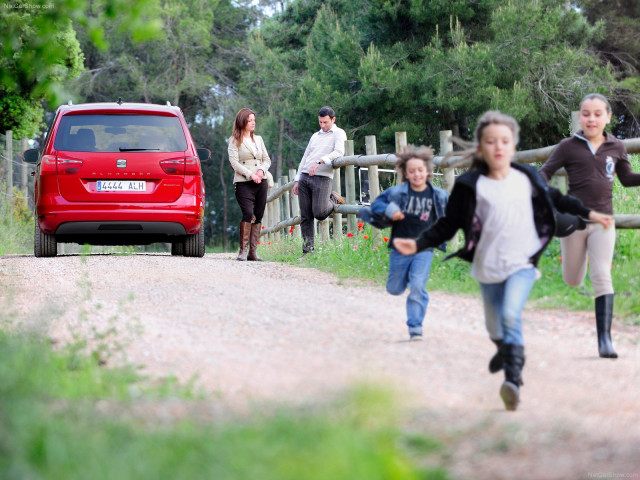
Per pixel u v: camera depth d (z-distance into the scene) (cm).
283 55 8631
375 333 1470
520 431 907
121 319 1605
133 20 1243
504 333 1066
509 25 5812
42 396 970
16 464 700
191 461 722
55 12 1316
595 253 1401
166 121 2872
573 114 2012
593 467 793
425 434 891
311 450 741
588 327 1537
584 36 6712
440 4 5966
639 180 1445
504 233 1108
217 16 12088
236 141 2997
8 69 1384
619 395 1091
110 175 2780
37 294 1928
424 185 1507
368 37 6475
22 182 5009
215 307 1734
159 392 1056
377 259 2406
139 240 3125
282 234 4156
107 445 757
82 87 10644
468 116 6262
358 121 6347
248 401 996
